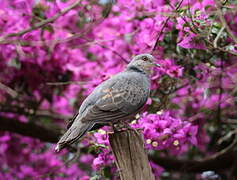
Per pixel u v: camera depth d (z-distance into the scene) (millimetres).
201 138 13711
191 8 10641
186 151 14367
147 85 9742
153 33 11250
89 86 11703
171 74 10992
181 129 10070
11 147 14656
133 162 7453
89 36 13227
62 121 14977
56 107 14672
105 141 9750
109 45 12719
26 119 14555
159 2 11969
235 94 12922
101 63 13727
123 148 7488
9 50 13164
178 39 10906
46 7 12562
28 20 12422
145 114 10336
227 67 11641
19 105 14203
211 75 11273
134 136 7555
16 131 13672
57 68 13562
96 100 8953
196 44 10180
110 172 10906
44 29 12242
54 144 13828
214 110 12266
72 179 13992
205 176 14656
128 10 12367
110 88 9156
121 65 11953
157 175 11570
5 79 13766
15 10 12562
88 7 11734
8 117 13805
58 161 14289
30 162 14625
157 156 13867
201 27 10234
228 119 13742
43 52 13047
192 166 13672
